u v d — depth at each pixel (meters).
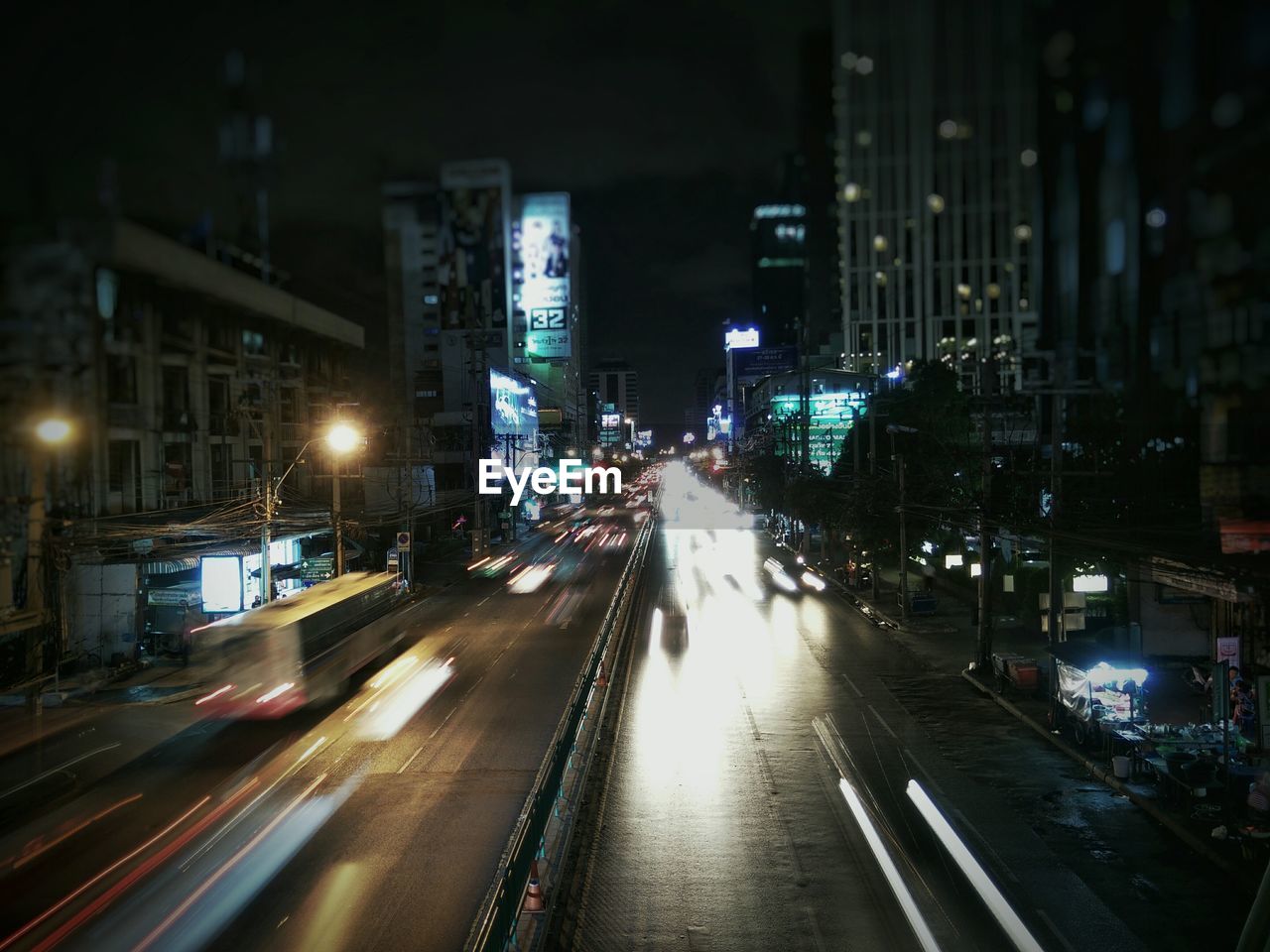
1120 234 8.54
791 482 54.62
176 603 27.47
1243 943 8.98
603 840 13.91
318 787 16.14
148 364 19.50
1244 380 9.20
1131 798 15.36
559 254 75.56
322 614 22.53
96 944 10.53
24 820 14.62
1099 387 11.15
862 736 19.36
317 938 10.66
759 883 12.38
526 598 41.16
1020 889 12.08
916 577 45.62
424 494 54.84
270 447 26.91
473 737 19.25
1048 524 22.64
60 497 17.66
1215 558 12.05
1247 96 6.30
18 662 23.41
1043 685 21.89
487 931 9.82
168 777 16.81
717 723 20.39
